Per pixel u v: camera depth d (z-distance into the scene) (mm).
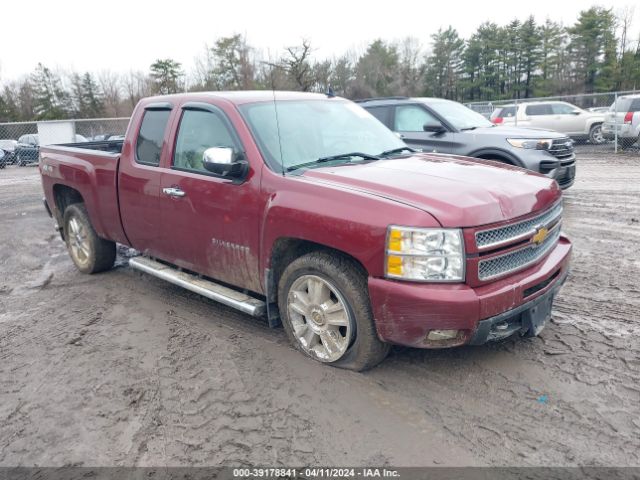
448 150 8336
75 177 5551
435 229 2980
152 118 4762
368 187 3359
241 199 3822
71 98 59906
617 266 5598
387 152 4469
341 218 3240
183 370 3775
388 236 3055
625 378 3422
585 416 3059
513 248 3268
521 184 3617
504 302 3125
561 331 4102
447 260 3000
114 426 3186
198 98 4402
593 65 52781
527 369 3566
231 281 4180
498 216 3168
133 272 6082
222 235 4035
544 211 3580
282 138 4008
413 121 8789
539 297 3412
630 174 11969
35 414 3352
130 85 56750
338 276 3369
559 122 18516
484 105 22562
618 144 16953
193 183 4176
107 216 5270
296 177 3619
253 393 3434
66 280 5934
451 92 61188
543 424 3006
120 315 4832
